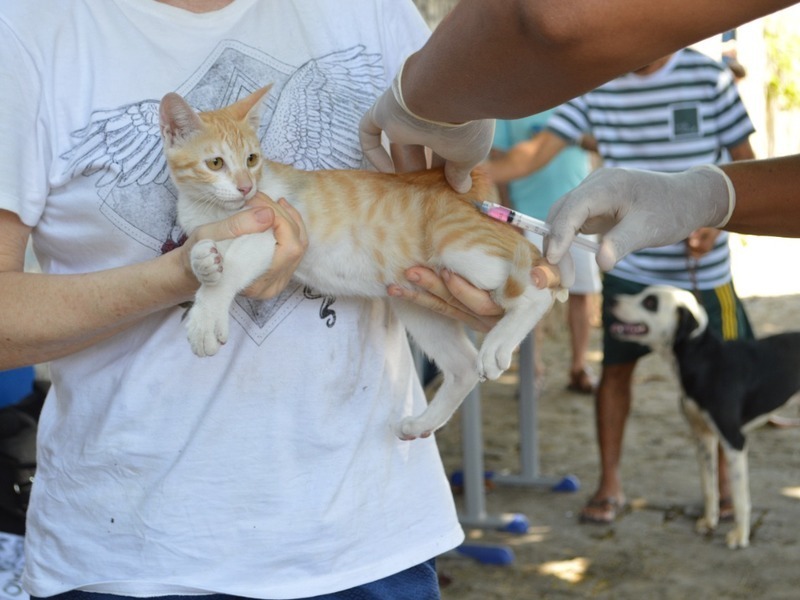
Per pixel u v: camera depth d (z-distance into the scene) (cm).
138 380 149
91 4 153
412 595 162
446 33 107
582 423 573
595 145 457
